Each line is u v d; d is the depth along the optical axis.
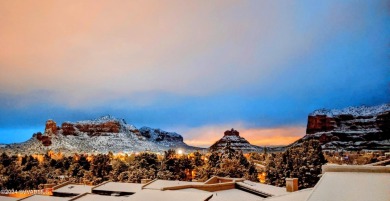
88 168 123.69
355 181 14.07
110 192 43.19
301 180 57.34
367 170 14.79
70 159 130.75
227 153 98.81
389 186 13.05
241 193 37.66
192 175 94.62
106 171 102.00
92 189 44.34
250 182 41.88
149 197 27.44
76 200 34.34
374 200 12.10
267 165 71.31
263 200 20.06
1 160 122.69
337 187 13.83
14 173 86.44
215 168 79.00
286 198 19.38
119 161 103.69
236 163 77.81
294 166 59.59
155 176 85.75
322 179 14.95
